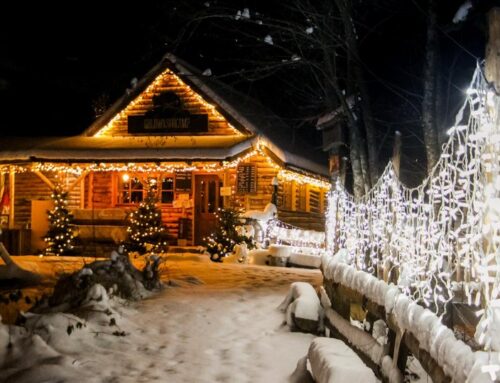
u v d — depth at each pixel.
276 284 13.74
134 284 11.54
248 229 21.41
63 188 24.39
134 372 7.26
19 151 23.28
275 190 23.12
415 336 4.73
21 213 25.42
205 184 24.66
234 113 23.45
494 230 3.73
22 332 7.71
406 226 6.32
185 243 24.19
